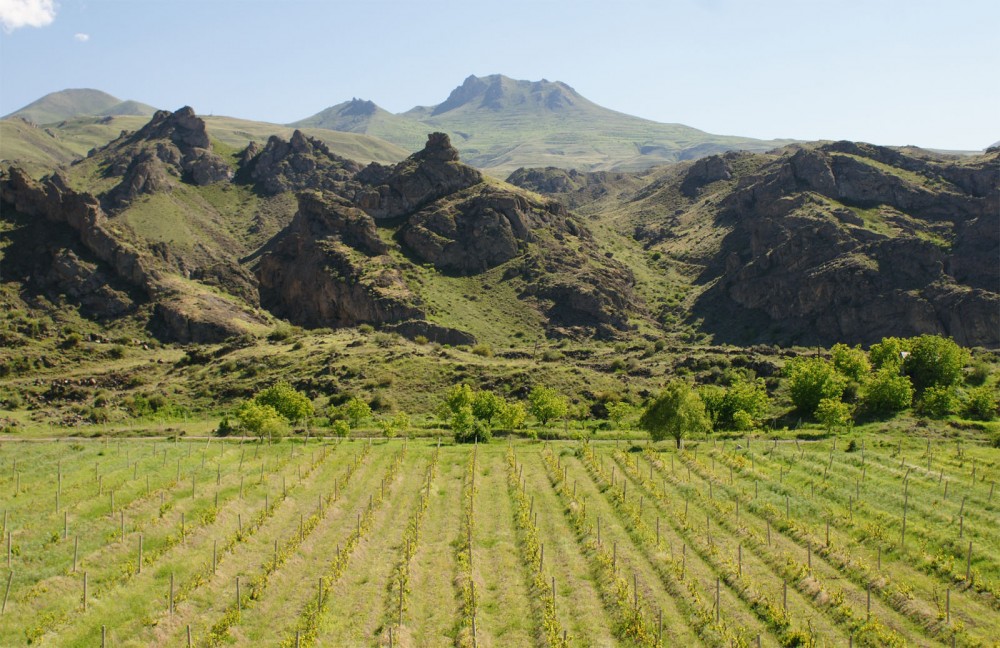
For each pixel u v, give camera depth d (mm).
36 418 121562
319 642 39531
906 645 38719
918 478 68375
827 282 189125
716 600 42156
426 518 61562
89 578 46000
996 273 183250
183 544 52062
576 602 44688
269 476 74062
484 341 186250
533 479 75438
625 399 124625
